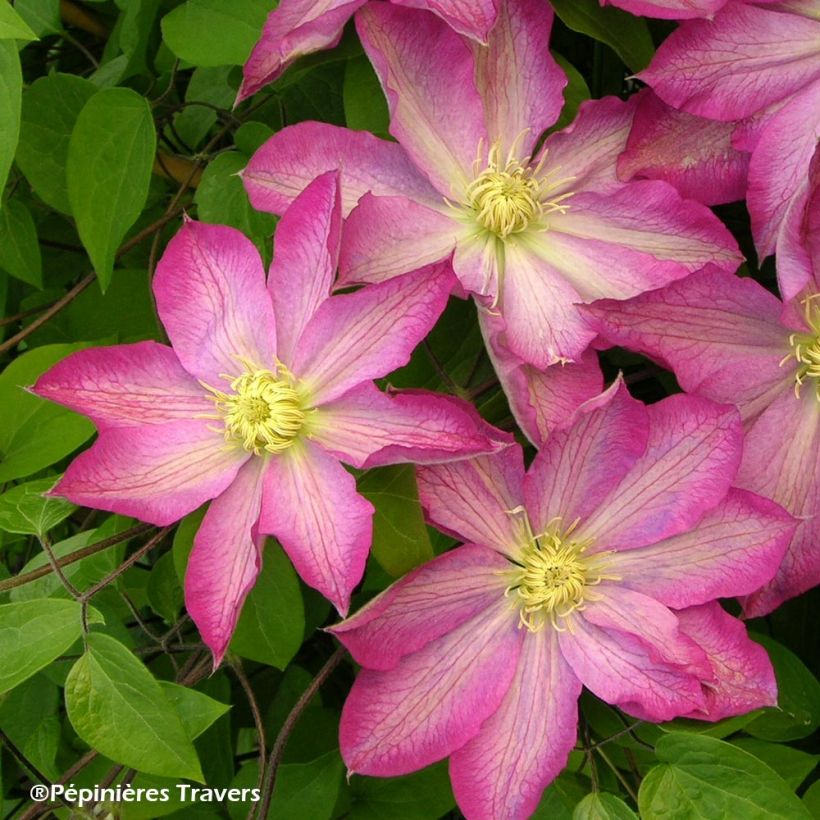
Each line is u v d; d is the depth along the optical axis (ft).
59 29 2.56
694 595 2.05
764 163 2.08
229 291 2.08
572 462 2.03
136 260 2.52
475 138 2.11
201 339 2.09
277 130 2.39
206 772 2.35
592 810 2.04
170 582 2.32
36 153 2.35
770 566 2.03
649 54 2.15
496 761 2.04
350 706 2.00
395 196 2.09
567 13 2.12
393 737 2.01
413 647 2.02
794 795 2.00
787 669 2.15
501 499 2.04
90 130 2.25
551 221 2.14
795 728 2.17
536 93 2.12
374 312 2.01
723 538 2.05
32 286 2.63
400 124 2.08
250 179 2.08
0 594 2.33
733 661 2.03
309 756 2.38
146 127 2.27
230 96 2.43
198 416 2.09
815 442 2.10
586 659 2.07
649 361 2.22
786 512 2.02
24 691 2.40
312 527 1.99
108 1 2.64
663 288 2.02
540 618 2.08
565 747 2.05
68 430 2.24
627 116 2.13
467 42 2.08
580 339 2.05
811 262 2.05
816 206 2.03
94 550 2.11
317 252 2.03
